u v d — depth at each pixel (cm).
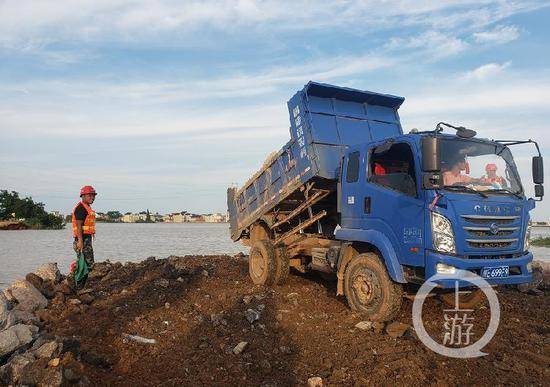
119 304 826
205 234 5878
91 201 911
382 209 722
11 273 1594
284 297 841
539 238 3409
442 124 700
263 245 973
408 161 694
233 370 535
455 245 629
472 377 530
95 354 549
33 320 700
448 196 637
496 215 660
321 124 887
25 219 7531
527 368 553
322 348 606
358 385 504
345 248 787
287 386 505
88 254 901
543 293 982
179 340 632
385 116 991
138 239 4262
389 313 688
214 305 799
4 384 472
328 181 885
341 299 841
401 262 679
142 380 515
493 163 725
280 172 970
